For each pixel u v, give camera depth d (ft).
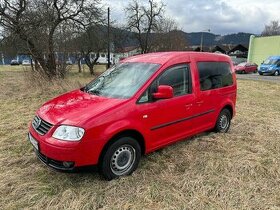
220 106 19.34
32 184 12.62
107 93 14.58
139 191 12.29
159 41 131.23
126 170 13.52
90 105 13.05
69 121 11.94
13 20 55.88
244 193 12.51
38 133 12.70
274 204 11.80
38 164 14.62
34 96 34.65
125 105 13.04
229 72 20.54
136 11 121.80
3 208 11.00
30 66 50.14
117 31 108.17
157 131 14.53
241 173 14.33
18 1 57.11
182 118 16.02
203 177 13.73
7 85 48.03
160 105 14.44
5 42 59.16
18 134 19.43
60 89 38.17
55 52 49.19
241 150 17.24
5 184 12.53
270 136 20.58
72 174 13.57
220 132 20.21
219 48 222.28
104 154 12.52
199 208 11.34
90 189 12.33
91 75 75.87
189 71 16.62
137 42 127.54
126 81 14.97
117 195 11.96
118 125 12.55
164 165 14.94
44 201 11.45
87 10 66.44
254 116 27.30
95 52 102.42
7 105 29.63
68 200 11.51
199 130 17.79
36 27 53.31
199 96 17.13
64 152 11.60
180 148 17.12
